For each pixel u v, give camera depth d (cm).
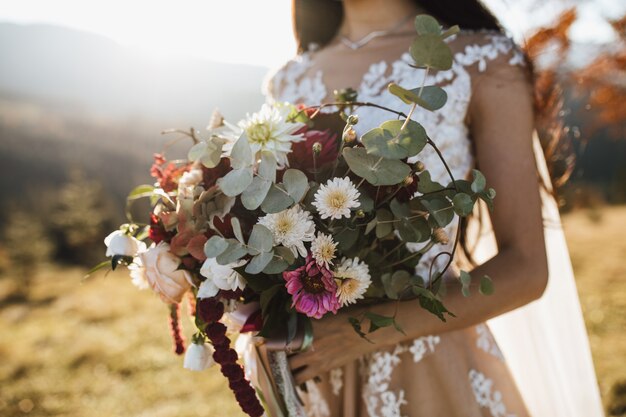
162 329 698
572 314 153
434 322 120
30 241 1061
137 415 455
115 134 2045
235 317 114
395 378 129
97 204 1484
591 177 1802
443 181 131
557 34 235
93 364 581
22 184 1767
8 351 626
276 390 115
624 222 1395
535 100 141
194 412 450
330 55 155
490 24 147
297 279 100
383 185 105
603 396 382
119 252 113
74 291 967
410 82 136
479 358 134
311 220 101
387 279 109
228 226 104
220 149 105
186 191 110
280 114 112
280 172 106
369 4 150
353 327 110
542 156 149
